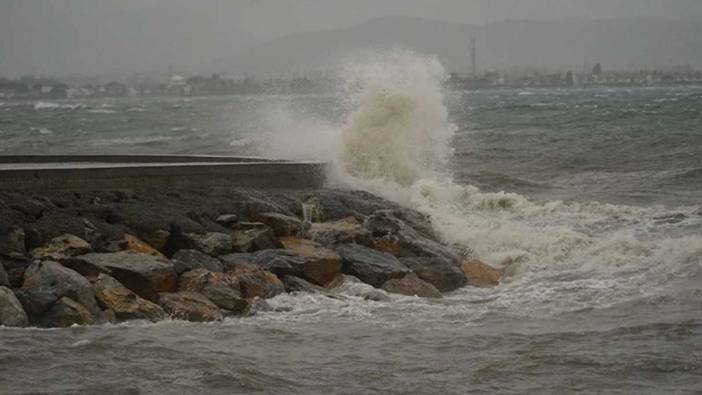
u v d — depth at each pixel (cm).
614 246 4294
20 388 2550
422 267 3916
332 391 2564
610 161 7969
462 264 4122
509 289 3831
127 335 3038
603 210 5322
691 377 2634
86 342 2938
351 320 3291
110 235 3781
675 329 3073
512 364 2767
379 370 2730
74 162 5572
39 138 13912
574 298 3603
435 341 3019
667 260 4081
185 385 2594
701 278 3800
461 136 10788
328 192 4859
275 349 2931
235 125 16312
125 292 3288
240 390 2566
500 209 5362
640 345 2922
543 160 8219
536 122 13212
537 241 4406
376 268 3828
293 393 2550
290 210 4484
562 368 2728
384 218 4322
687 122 11406
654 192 6269
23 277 3331
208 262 3700
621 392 2538
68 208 3972
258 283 3562
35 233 3628
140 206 4094
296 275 3759
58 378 2631
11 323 3106
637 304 3456
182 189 4519
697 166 7400
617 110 15900
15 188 4097
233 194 4472
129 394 2525
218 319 3278
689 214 5191
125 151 10506
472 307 3506
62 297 3183
